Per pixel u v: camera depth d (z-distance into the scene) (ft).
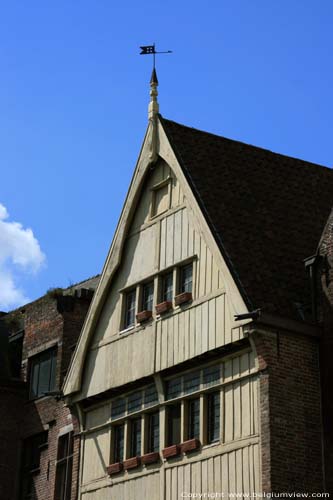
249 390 83.10
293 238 94.12
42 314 121.49
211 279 89.61
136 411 95.30
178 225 95.55
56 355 116.37
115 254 102.27
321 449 80.89
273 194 98.63
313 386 82.58
